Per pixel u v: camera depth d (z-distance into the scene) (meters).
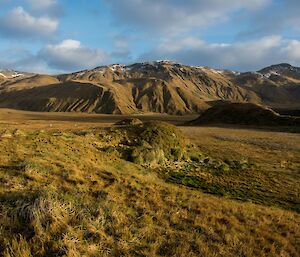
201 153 47.12
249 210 18.47
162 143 42.34
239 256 11.95
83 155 26.86
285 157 50.91
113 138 41.28
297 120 113.88
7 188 14.40
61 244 10.18
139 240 11.83
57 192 14.26
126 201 15.69
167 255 11.19
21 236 10.12
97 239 11.12
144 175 29.89
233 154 50.84
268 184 34.47
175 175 34.31
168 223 13.85
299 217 20.72
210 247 12.23
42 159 21.16
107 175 20.59
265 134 81.75
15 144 24.77
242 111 132.88
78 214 12.27
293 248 13.69
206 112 149.88
